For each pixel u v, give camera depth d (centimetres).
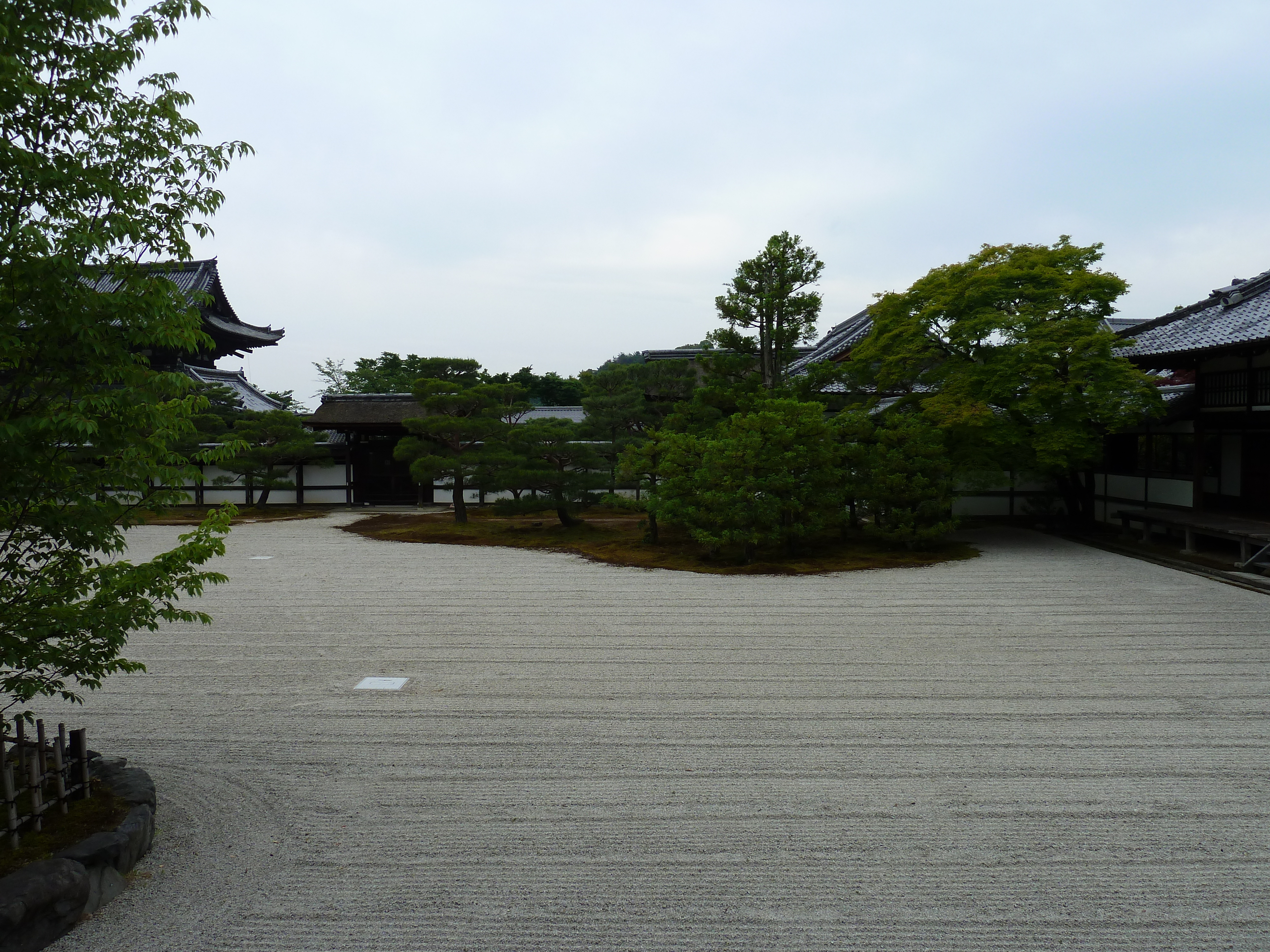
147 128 443
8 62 368
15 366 420
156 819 523
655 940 396
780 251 1855
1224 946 391
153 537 1955
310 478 2847
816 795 557
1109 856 475
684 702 755
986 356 1667
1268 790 564
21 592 456
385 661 896
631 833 503
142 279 433
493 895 435
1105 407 1575
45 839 441
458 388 2083
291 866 466
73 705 748
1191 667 860
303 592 1291
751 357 1966
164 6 439
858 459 1623
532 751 638
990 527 2038
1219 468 1805
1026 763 611
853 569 1469
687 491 1592
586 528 2066
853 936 399
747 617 1106
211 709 739
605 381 2273
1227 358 1630
